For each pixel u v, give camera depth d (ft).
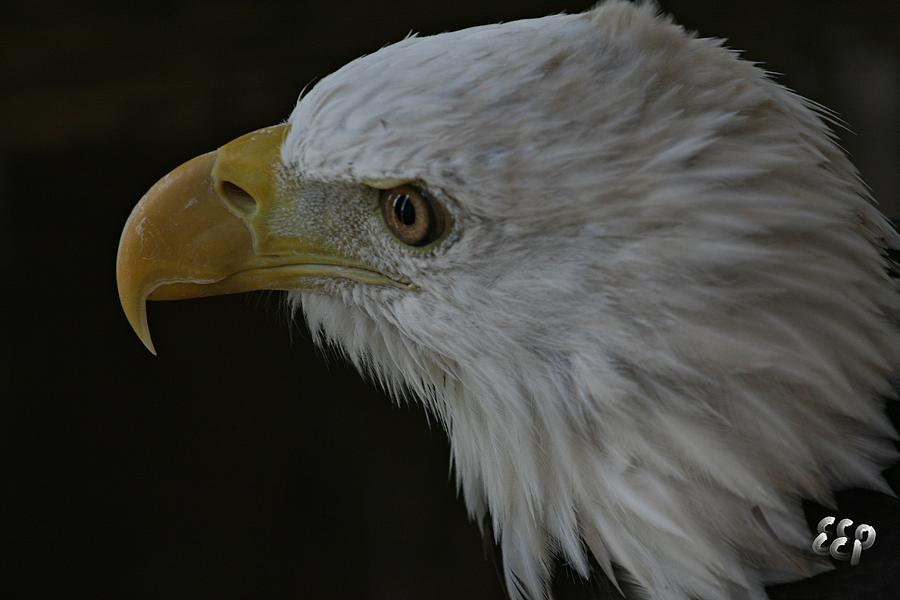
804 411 7.98
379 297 8.09
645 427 7.99
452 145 7.98
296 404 10.77
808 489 8.00
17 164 10.77
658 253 7.97
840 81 10.12
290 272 8.13
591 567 8.09
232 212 8.13
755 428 7.98
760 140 8.00
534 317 8.00
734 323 7.97
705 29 10.18
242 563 10.31
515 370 8.03
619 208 7.98
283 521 10.45
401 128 8.00
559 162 7.98
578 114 7.98
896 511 8.01
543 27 8.02
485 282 8.01
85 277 10.95
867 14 10.06
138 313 8.14
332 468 10.59
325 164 8.04
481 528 8.20
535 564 8.10
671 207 7.97
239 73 10.16
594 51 8.00
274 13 10.04
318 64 10.12
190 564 10.28
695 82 8.00
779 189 7.99
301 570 10.30
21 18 10.09
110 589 10.13
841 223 8.00
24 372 10.73
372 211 8.07
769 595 8.02
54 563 10.19
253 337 10.89
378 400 10.69
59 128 10.28
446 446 10.47
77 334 10.89
